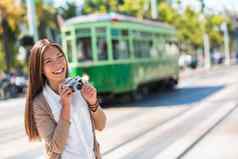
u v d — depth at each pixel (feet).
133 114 53.98
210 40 267.18
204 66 216.13
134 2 179.42
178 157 29.48
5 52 138.10
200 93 75.46
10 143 39.47
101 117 11.62
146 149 32.71
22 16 144.97
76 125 11.05
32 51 11.38
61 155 10.98
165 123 44.88
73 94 10.87
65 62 11.47
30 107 11.25
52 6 164.25
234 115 46.80
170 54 89.61
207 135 36.50
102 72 64.13
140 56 72.74
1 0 138.82
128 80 67.10
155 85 82.99
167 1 211.41
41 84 11.28
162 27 85.81
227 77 114.32
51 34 166.50
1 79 103.09
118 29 66.39
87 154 11.14
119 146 34.47
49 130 11.00
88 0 190.08
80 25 64.69
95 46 64.23
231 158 28.25
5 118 60.29
